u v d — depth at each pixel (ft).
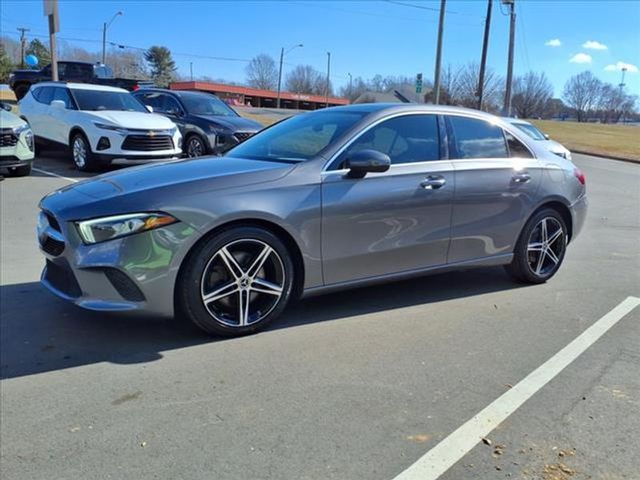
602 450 9.21
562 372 11.94
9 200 29.12
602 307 16.15
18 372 11.42
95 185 13.17
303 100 306.55
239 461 8.73
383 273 14.78
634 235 27.58
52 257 12.68
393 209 14.42
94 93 40.88
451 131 15.96
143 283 11.77
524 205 17.15
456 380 11.48
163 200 11.88
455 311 15.52
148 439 9.25
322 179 13.50
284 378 11.39
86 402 10.34
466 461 8.84
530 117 322.55
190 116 42.68
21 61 234.17
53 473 8.41
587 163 76.48
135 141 36.86
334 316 14.82
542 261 18.15
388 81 302.86
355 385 11.18
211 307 12.66
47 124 41.37
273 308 13.42
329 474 8.48
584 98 388.16
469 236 16.10
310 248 13.46
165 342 12.87
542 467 8.73
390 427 9.73
